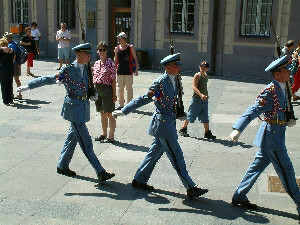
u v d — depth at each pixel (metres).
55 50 18.89
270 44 14.57
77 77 5.18
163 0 16.03
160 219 4.50
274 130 4.41
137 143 7.17
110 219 4.48
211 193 5.19
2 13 20.06
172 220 4.48
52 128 7.94
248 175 4.73
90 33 17.64
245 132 7.96
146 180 5.24
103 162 6.21
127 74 9.35
